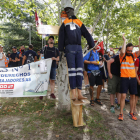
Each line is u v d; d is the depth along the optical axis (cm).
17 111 440
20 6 627
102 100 579
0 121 381
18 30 2558
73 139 317
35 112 438
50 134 331
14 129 346
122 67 428
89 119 400
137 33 1373
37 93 441
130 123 401
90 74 502
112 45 1864
